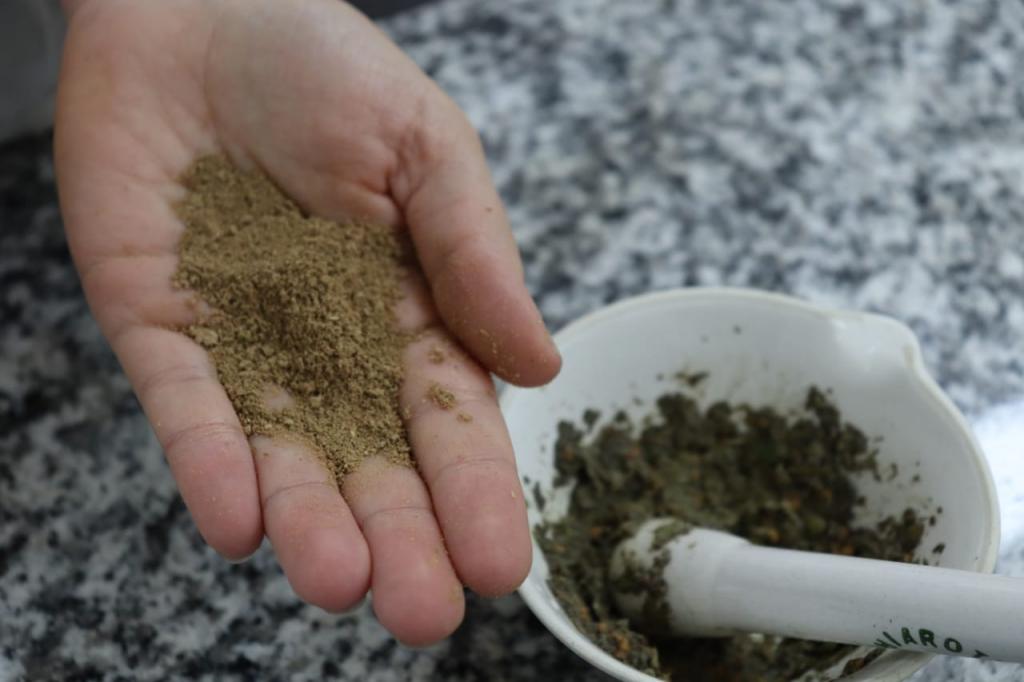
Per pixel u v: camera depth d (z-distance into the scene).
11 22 0.41
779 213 0.41
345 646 0.33
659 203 0.41
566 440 0.33
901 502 0.31
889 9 0.47
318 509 0.29
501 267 0.32
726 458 0.34
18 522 0.36
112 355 0.39
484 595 0.29
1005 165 0.42
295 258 0.33
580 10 0.48
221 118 0.36
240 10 0.36
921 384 0.31
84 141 0.36
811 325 0.33
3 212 0.42
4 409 0.38
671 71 0.45
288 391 0.32
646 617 0.31
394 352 0.33
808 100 0.44
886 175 0.42
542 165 0.43
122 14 0.37
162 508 0.36
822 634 0.29
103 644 0.33
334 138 0.35
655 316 0.33
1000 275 0.39
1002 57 0.45
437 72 0.46
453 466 0.30
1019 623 0.26
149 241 0.35
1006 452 0.35
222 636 0.33
